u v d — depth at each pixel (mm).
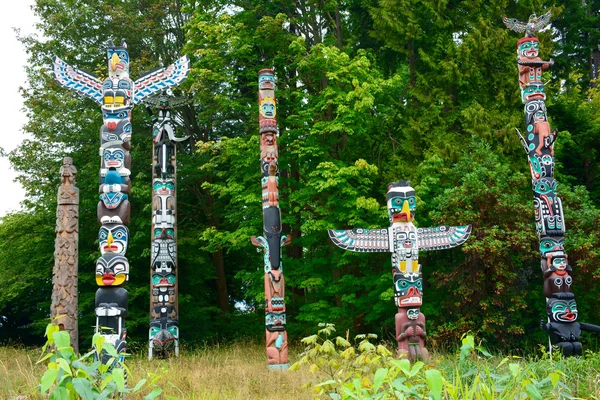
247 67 21531
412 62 21391
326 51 18328
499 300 15859
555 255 12828
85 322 20328
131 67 21547
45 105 21719
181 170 21938
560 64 29438
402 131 20422
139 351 19578
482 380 5949
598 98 26703
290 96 21203
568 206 17250
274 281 13859
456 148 18859
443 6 20219
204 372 11852
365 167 17312
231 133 25047
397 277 12875
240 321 23922
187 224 23297
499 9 20594
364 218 18391
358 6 23094
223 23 19156
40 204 21531
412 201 13227
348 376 6898
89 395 4770
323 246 20094
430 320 17297
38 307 21984
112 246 10562
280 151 19750
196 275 22078
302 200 18359
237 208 20344
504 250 15820
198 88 19922
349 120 18062
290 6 22953
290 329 21391
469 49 19828
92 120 21047
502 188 16594
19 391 9445
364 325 20047
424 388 5707
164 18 24719
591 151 22109
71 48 22469
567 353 12180
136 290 20078
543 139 13406
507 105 20375
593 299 17422
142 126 22281
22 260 21531
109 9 22500
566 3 29953
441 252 18469
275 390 10727
